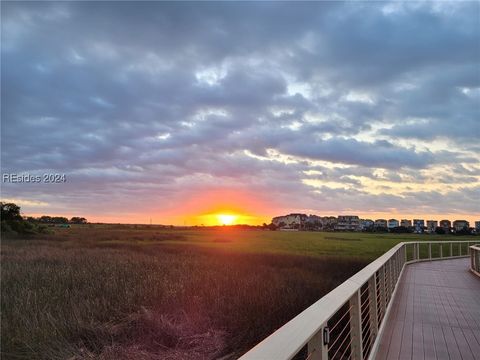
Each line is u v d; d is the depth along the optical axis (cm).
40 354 728
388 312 732
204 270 1856
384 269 705
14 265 1895
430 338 571
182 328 883
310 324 179
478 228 7825
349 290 284
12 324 869
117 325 898
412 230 13562
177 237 8281
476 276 1341
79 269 1777
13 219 6438
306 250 4572
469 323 665
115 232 8744
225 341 832
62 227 9044
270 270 2059
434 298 910
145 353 759
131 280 1447
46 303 1045
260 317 966
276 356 134
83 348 761
